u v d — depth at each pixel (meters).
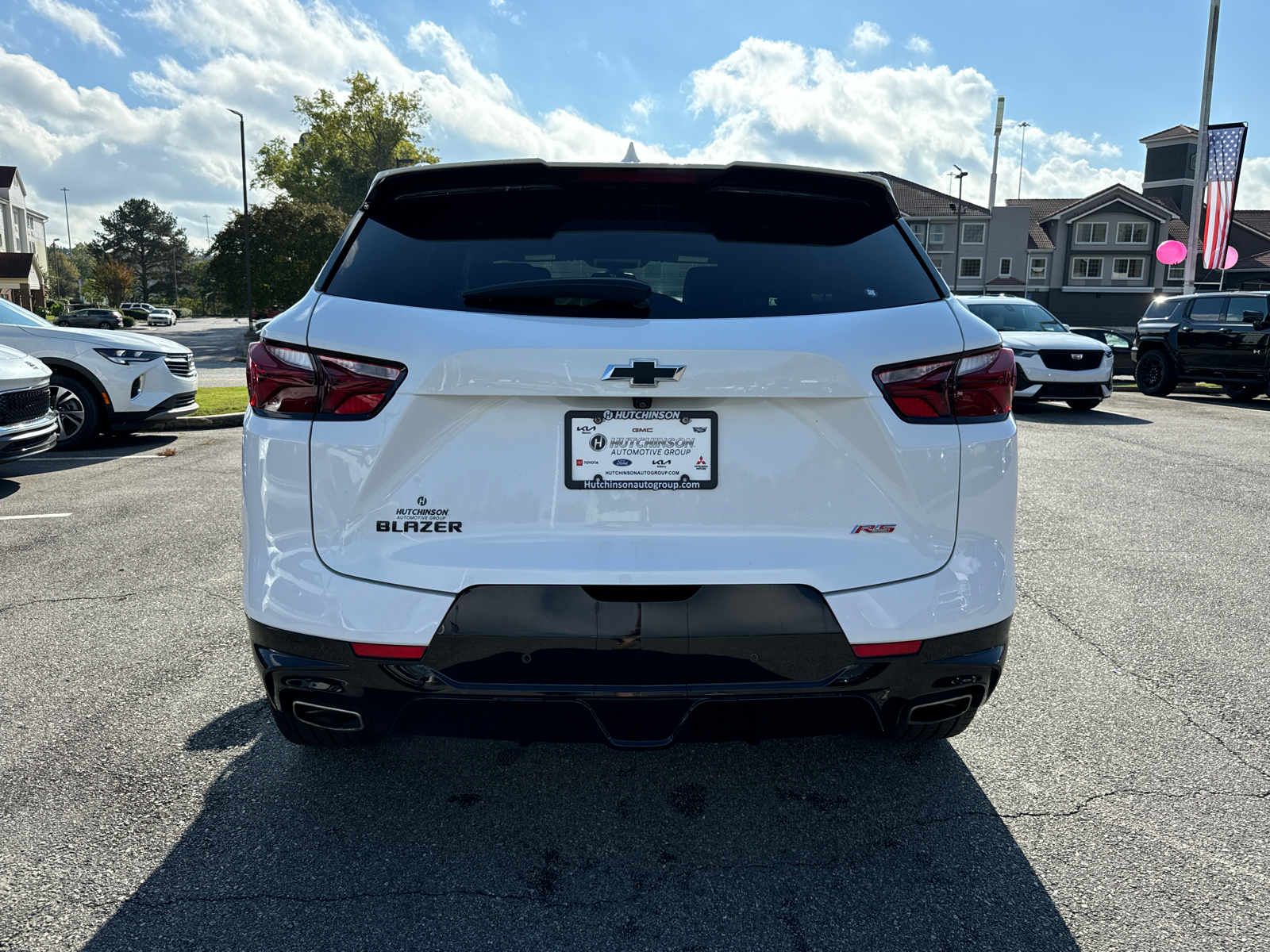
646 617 1.91
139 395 8.87
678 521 1.95
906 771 2.62
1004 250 62.91
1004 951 1.85
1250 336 13.93
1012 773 2.60
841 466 1.97
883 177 2.26
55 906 1.98
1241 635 3.75
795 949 1.86
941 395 2.01
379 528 1.95
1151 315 15.98
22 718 2.92
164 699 3.07
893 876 2.11
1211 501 6.53
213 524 5.55
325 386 1.96
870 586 1.97
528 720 1.98
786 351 1.92
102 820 2.33
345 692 2.00
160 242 132.62
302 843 2.23
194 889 2.05
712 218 2.18
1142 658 3.50
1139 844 2.24
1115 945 1.86
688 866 2.15
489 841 2.25
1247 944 1.86
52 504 6.18
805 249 2.15
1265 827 2.31
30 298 65.75
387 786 2.52
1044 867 2.14
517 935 1.89
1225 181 22.14
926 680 2.04
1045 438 9.89
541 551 1.93
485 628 1.91
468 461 1.93
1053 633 3.79
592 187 2.20
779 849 2.22
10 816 2.35
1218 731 2.87
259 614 2.01
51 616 3.90
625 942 1.87
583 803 2.44
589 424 1.92
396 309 1.98
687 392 1.90
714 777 2.59
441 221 2.16
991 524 2.07
